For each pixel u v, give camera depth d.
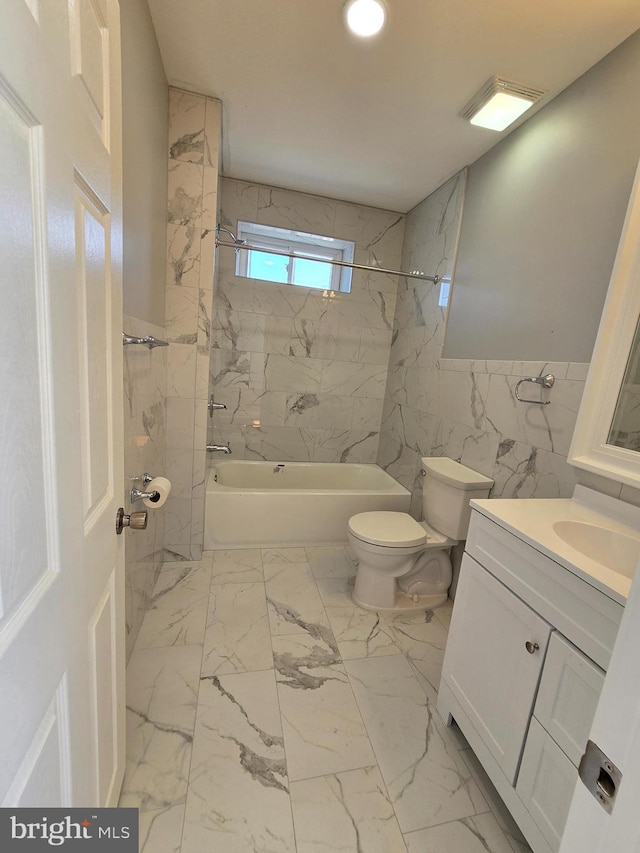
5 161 0.37
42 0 0.43
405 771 1.19
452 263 2.27
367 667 1.59
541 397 1.58
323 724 1.32
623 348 1.25
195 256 2.00
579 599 0.87
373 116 1.82
